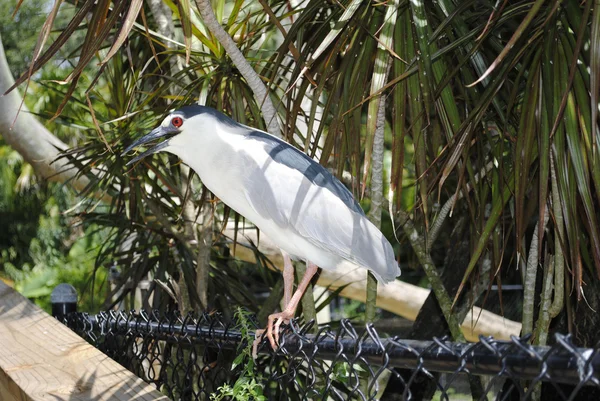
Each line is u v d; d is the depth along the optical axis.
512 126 2.54
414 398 3.28
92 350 1.65
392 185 2.18
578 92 1.92
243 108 2.69
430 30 2.32
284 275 2.20
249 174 2.10
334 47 2.30
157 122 2.98
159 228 3.75
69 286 2.67
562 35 2.04
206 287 3.32
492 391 3.02
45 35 1.74
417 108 2.20
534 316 3.04
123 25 1.69
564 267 2.40
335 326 3.48
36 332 1.85
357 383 1.34
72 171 4.25
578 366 0.81
